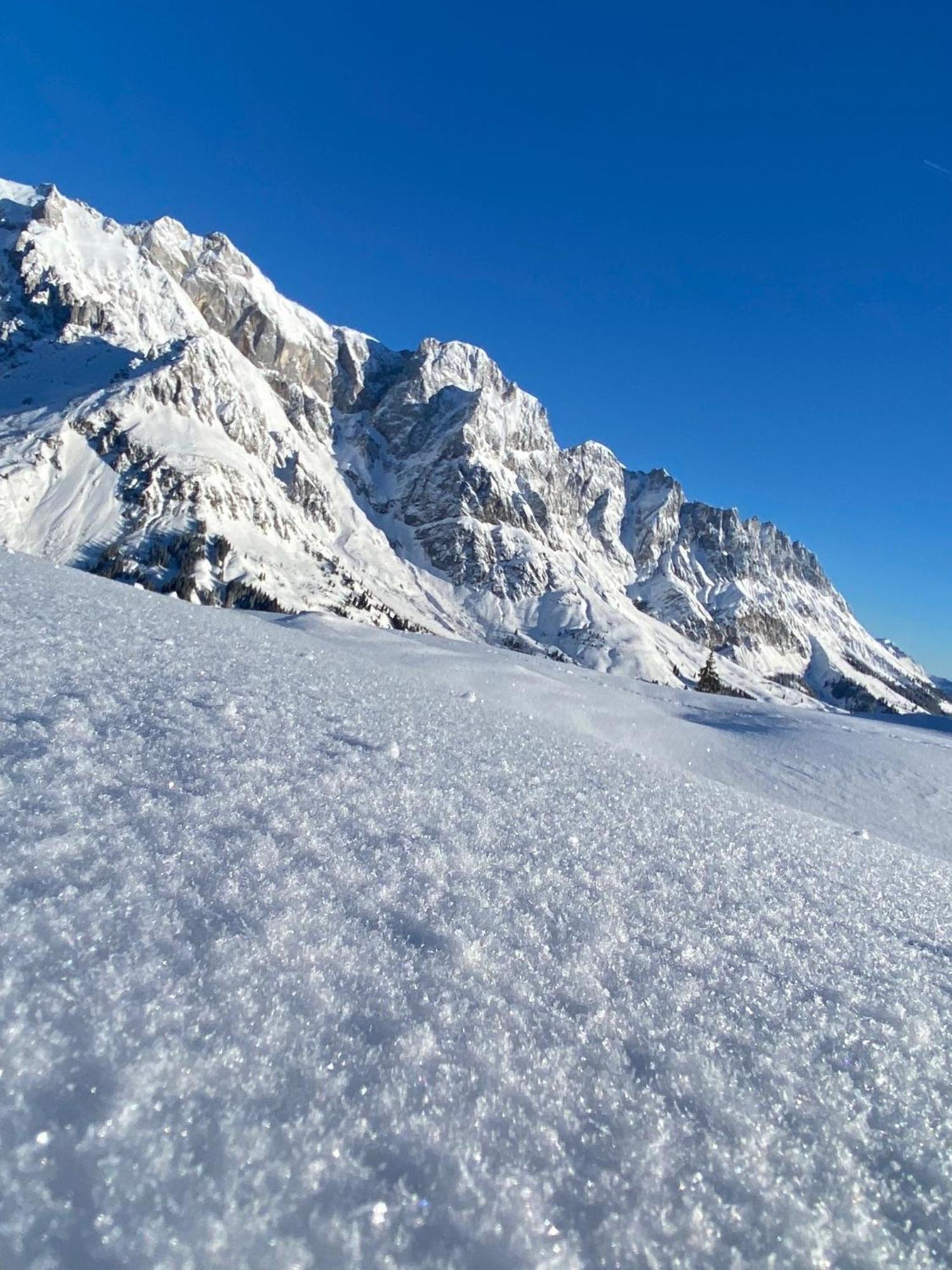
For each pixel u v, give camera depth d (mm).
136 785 2799
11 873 1969
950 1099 2002
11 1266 1024
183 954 1837
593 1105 1699
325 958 1991
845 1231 1499
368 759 4031
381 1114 1518
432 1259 1243
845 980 2652
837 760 15961
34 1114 1310
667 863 3646
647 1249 1365
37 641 4785
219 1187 1265
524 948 2342
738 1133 1699
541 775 4992
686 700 23375
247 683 5320
